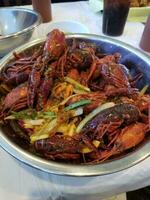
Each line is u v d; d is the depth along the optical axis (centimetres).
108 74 35
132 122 31
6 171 28
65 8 60
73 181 27
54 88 34
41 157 26
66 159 27
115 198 37
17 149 25
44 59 35
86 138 29
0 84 35
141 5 55
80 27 50
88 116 31
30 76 34
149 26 44
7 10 51
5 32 53
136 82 38
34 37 47
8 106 32
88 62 37
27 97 33
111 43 40
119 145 28
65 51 37
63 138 29
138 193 49
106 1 46
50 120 31
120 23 48
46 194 26
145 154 26
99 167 24
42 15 52
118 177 27
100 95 34
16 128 30
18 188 26
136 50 38
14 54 37
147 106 33
